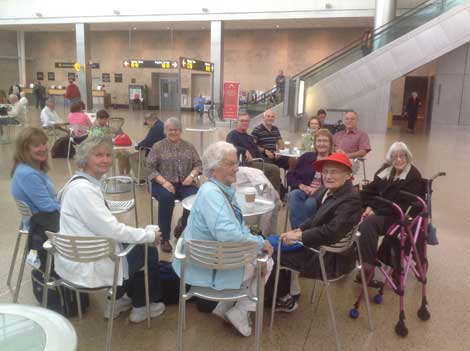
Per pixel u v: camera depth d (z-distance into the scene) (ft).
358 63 44.75
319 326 8.78
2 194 18.13
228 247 6.68
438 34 42.93
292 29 67.72
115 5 60.54
